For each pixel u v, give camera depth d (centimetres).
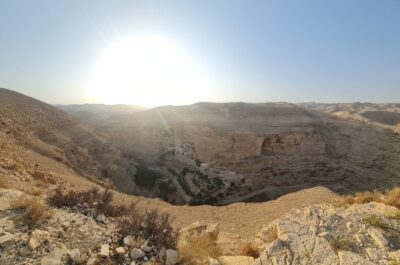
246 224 1516
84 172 3005
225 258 672
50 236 595
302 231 675
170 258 566
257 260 606
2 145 1817
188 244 673
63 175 1972
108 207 879
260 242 805
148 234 668
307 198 1773
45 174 1552
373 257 553
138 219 730
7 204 709
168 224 709
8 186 979
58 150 3052
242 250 796
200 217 1708
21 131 2909
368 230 650
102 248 573
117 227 707
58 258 516
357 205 840
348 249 586
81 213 789
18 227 611
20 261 498
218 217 1727
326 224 693
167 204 2097
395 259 533
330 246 599
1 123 2622
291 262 571
